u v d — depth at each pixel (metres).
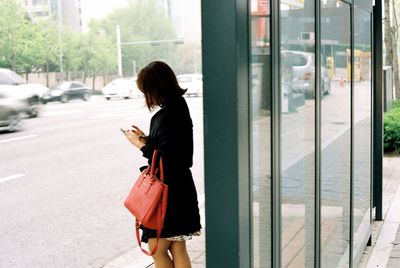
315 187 3.33
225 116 1.95
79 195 9.12
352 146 4.43
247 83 2.03
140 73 3.52
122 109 29.48
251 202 2.13
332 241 3.90
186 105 3.55
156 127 3.44
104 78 61.50
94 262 5.78
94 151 14.27
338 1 3.94
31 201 8.77
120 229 7.05
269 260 2.50
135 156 13.34
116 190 9.46
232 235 1.99
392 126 11.06
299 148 3.00
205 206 2.01
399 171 9.38
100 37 62.31
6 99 19.19
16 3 48.06
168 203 3.42
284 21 2.66
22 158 13.18
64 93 35.53
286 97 2.72
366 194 5.36
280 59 2.56
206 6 1.92
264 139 2.38
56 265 5.73
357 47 4.78
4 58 48.19
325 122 3.61
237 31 1.90
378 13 6.04
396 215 6.63
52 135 17.84
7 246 6.42
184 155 3.46
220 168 1.98
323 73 3.53
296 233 2.97
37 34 50.41
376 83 6.17
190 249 5.54
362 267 4.88
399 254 5.22
